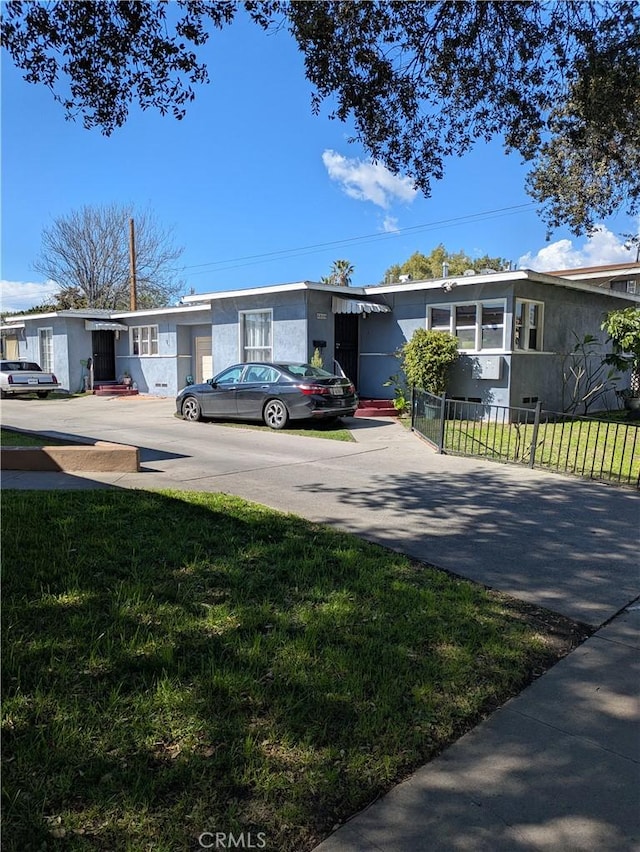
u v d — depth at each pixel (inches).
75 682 108.3
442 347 553.6
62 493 243.4
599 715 110.0
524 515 240.5
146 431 489.4
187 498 242.2
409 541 205.5
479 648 130.9
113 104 231.0
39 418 596.7
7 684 106.3
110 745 92.8
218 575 161.2
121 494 244.4
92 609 136.5
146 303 1403.8
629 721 108.5
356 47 237.5
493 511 245.8
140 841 76.4
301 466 336.8
